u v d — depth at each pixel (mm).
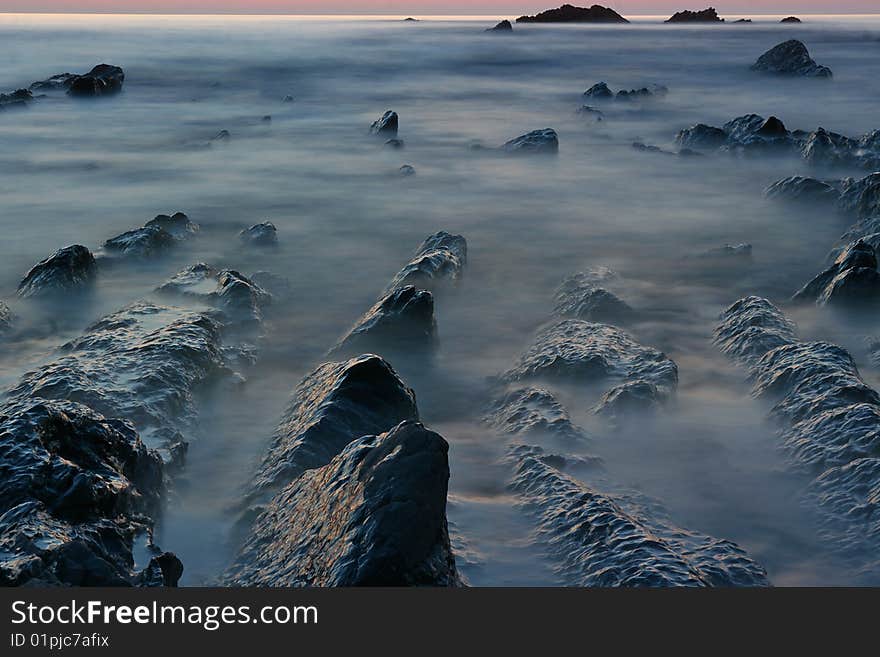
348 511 5520
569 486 7289
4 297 14648
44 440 6348
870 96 50031
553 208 22844
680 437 8805
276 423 9508
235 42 102750
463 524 6891
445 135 36000
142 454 7230
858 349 11672
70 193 24219
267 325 12938
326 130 37125
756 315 11828
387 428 7973
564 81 59094
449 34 131000
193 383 9516
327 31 145875
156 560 6055
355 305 14562
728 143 31016
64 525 5824
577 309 13289
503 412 9633
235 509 7535
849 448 7793
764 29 156375
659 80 59625
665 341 12086
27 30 147125
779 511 7461
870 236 14859
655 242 19109
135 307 11820
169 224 18203
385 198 23938
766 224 20828
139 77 59469
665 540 6723
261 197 23859
